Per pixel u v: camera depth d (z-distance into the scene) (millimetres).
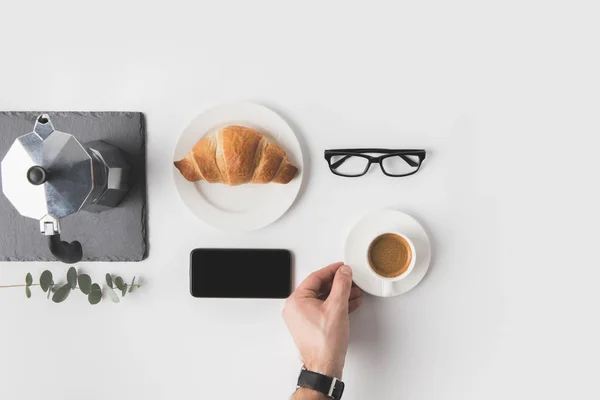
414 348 985
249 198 944
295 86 940
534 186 948
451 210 957
